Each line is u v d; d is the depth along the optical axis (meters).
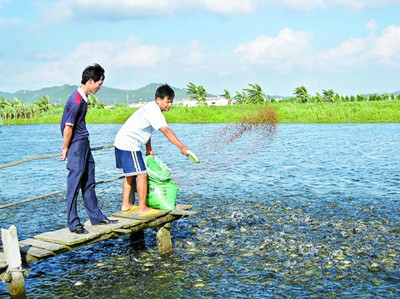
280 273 6.86
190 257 7.68
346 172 16.33
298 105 66.56
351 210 10.74
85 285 6.54
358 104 64.62
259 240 8.55
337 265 7.15
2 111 97.00
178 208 7.84
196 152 24.02
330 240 8.45
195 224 9.79
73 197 6.33
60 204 12.26
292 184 14.30
